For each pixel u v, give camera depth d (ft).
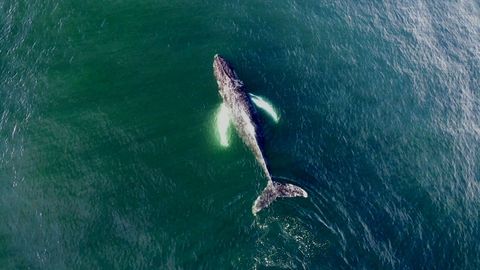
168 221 134.82
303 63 167.22
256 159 143.74
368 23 182.50
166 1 175.73
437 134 159.94
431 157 155.12
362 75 167.94
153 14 172.24
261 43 169.68
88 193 138.21
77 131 147.84
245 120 146.41
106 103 153.48
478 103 169.89
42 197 137.28
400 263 136.05
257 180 141.18
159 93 156.46
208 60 164.14
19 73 156.35
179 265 129.59
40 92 153.58
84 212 135.54
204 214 135.85
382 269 133.59
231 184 140.67
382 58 173.78
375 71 169.78
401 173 150.41
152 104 154.30
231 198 138.21
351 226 136.87
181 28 169.89
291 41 171.73
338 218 137.49
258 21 174.50
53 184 139.33
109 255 130.21
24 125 148.05
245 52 167.12
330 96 161.38
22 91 153.38
